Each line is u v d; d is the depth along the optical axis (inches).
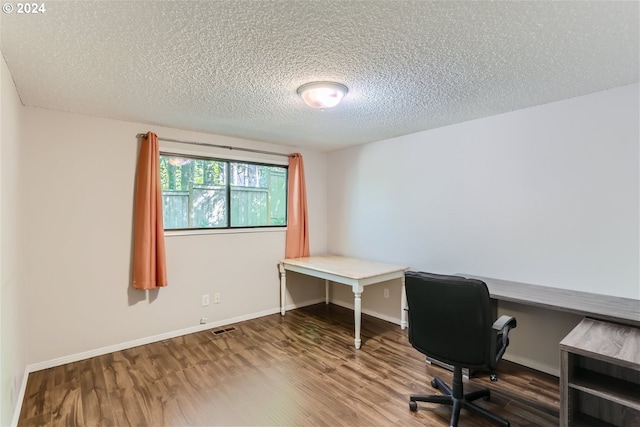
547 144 104.3
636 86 88.2
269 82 85.9
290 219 170.1
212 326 144.9
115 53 69.7
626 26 60.2
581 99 97.5
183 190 138.6
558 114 102.0
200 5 53.3
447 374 102.4
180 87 89.3
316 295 184.4
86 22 57.9
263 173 164.4
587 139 96.6
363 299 166.2
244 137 150.9
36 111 105.3
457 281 71.4
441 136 132.9
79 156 113.2
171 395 90.4
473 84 88.2
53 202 108.5
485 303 70.2
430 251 137.7
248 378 99.8
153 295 129.0
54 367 106.9
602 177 94.3
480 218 121.4
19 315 89.4
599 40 65.4
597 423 70.7
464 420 79.8
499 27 60.7
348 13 55.9
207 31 61.4
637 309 79.9
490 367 71.9
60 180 109.7
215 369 105.7
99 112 111.4
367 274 127.6
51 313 108.0
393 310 152.9
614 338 67.7
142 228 121.3
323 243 186.4
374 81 85.5
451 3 53.3
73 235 112.1
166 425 77.8
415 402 84.0
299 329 143.2
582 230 98.1
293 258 169.0
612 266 93.0
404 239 147.9
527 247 109.6
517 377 100.7
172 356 115.4
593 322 77.0
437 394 90.3
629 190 90.0
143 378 99.7
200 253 141.7
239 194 155.8
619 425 69.9
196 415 81.5
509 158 113.1
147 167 122.1
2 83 69.7
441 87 90.1
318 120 122.2
